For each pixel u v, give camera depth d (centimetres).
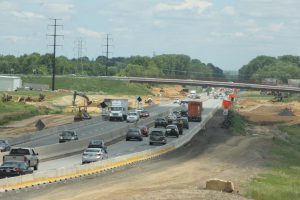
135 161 7600
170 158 8338
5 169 5156
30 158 6088
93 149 7088
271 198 5059
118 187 5100
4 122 13738
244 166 7962
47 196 4384
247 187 5584
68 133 9756
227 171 7144
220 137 11962
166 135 11406
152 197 4362
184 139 10706
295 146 12538
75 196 4384
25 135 10094
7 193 4500
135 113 14662
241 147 10412
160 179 5938
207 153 9238
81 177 5875
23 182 4912
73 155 8119
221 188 5109
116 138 10819
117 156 7644
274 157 9662
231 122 14500
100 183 5403
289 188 5928
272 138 12444
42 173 5244
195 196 4538
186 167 7256
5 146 8288
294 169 8369
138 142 10344
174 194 4575
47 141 10025
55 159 7550
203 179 6069
